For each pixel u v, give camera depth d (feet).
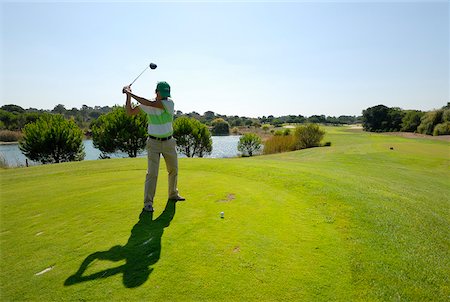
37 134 87.76
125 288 9.66
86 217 16.20
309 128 148.77
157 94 17.16
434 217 19.10
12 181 28.89
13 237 13.79
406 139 148.87
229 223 15.26
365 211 17.69
